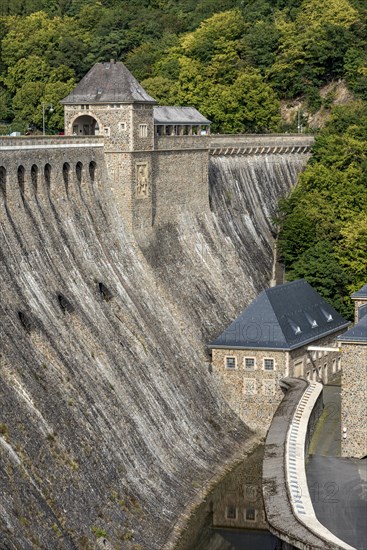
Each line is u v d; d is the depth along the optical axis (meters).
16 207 160.12
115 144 188.00
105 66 193.25
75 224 174.12
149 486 144.50
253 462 164.38
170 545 136.00
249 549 137.12
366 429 156.25
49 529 122.06
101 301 167.50
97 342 158.00
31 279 154.62
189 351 179.38
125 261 183.38
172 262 195.88
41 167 169.12
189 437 162.25
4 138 160.75
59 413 138.50
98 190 186.12
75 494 130.75
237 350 178.25
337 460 152.50
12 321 143.62
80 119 192.12
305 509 129.38
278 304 184.88
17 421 130.88
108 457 141.00
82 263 170.00
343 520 128.75
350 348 157.75
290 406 164.25
